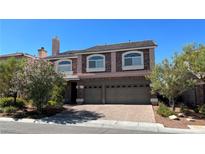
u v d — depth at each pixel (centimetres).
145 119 1573
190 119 1554
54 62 2764
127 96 2386
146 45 2339
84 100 2547
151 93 2173
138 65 2352
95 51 2525
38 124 1448
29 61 1881
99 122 1497
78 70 2588
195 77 1789
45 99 1852
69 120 1589
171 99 1948
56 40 3183
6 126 1335
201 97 2172
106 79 2491
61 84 2033
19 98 2178
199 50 1748
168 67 1794
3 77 1956
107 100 2455
